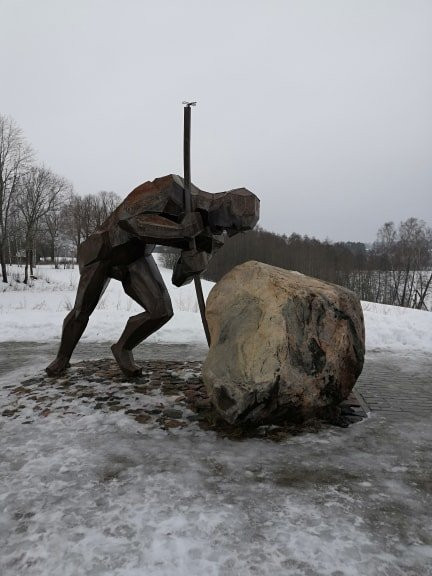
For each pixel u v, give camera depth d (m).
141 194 4.84
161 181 4.85
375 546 2.59
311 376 4.20
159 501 3.04
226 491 3.18
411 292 45.91
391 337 10.08
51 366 6.28
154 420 4.52
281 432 4.28
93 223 59.31
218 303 4.63
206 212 4.98
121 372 6.25
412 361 8.21
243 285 4.54
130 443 3.99
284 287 4.33
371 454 3.87
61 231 66.00
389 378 6.87
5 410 4.86
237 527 2.75
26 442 4.03
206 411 4.71
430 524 2.82
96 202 64.56
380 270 50.12
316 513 2.92
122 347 5.91
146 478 3.36
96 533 2.68
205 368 4.27
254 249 51.81
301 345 4.20
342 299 4.59
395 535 2.70
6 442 4.04
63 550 2.53
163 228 4.67
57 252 72.00
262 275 4.49
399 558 2.49
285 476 3.43
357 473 3.50
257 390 3.99
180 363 7.07
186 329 11.05
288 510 2.95
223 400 4.09
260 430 4.30
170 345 9.74
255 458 3.73
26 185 42.97
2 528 2.75
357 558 2.48
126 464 3.59
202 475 3.42
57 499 3.07
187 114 4.81
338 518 2.86
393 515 2.91
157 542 2.59
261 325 4.16
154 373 6.25
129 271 5.66
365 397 5.74
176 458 3.71
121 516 2.85
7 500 3.06
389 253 51.62
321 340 4.32
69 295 27.75
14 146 36.03
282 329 4.10
